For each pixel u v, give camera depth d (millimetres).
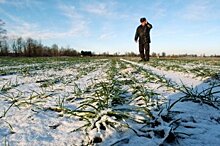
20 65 16828
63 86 5230
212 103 3006
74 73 9297
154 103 3053
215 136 2047
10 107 3188
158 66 12492
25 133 2221
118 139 1927
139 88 4168
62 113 2805
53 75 8164
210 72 6938
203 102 3082
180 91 3941
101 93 3430
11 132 2258
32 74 8664
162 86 4512
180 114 2619
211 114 2676
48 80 6281
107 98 3020
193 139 1987
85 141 2012
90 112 2510
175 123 2342
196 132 2125
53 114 2820
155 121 2250
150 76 5902
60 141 2025
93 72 9750
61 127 2369
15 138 2105
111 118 2279
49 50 85875
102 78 6738
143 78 6289
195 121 2449
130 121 2375
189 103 3096
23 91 4613
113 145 1864
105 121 2262
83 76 7770
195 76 6668
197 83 5379
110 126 2191
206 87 4695
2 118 2699
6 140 2062
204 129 2197
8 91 4598
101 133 2072
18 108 3139
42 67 13719
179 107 2887
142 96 3275
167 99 3338
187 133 2096
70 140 2039
